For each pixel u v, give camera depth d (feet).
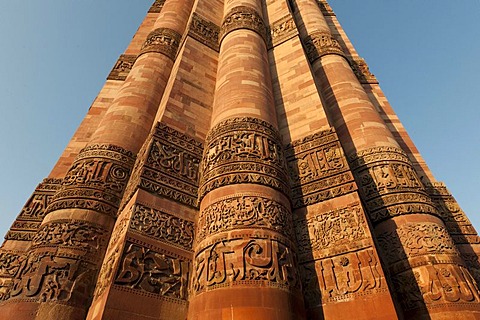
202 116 45.93
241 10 62.23
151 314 25.26
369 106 50.88
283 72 56.59
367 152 43.60
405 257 33.37
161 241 30.07
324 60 62.18
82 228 33.86
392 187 38.99
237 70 46.62
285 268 26.99
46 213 36.50
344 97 52.80
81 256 32.04
